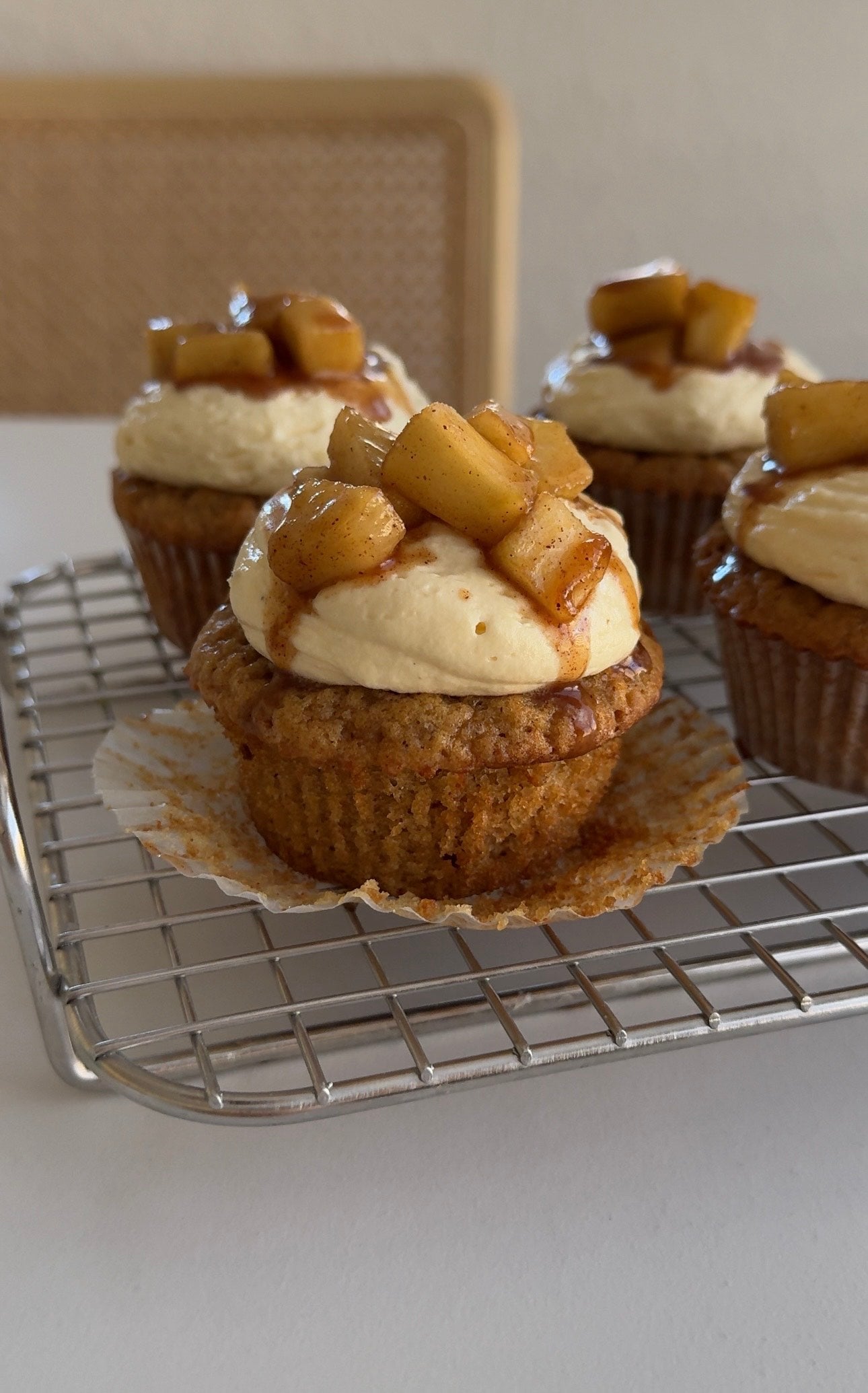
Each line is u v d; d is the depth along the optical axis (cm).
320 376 36
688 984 26
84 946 29
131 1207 25
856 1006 26
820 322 80
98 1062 25
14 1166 25
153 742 32
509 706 29
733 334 39
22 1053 27
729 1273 24
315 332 36
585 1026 27
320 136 68
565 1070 25
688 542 40
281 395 36
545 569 28
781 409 32
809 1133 26
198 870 29
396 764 29
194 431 36
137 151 68
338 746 29
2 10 69
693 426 39
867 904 28
